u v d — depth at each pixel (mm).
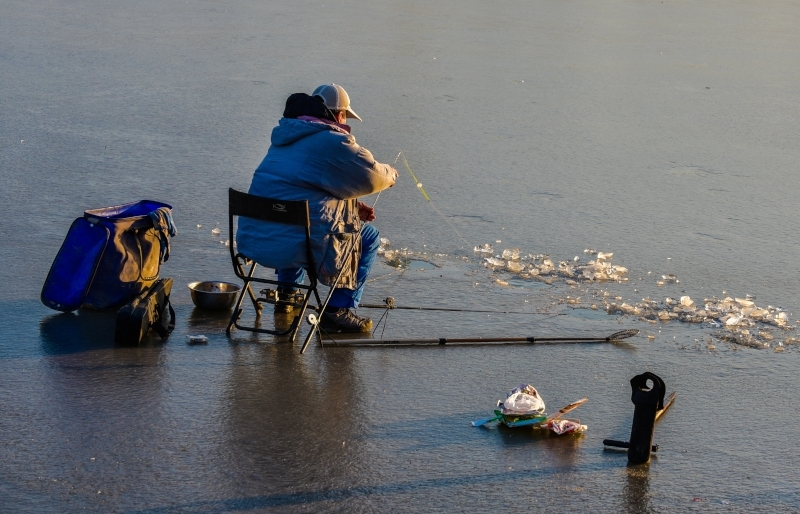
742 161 36594
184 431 14938
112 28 59469
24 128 35531
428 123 39656
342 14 70062
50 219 25438
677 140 39406
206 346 18234
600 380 17688
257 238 18422
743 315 21000
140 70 47469
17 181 28812
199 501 13062
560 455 14844
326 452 14562
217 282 20750
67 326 18672
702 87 50781
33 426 14812
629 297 22078
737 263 24984
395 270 23203
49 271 19625
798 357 19062
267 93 43844
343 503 13188
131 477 13562
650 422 14516
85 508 12758
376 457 14492
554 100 45531
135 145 34188
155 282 19547
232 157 33438
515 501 13445
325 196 18359
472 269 23547
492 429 15609
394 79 48062
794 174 35062
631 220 28500
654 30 69812
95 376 16641
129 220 19219
